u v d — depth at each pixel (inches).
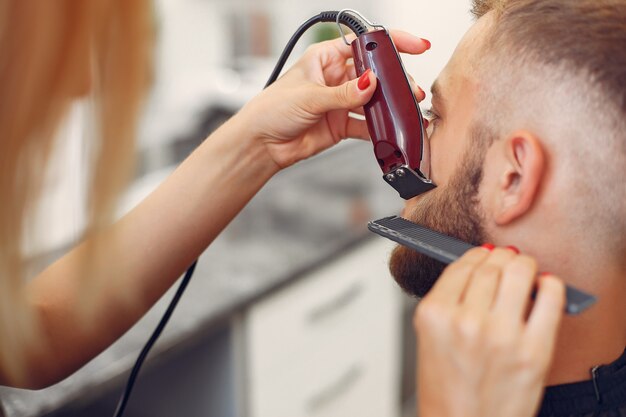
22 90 18.7
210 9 79.4
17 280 21.1
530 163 24.2
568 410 26.0
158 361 44.4
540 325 18.9
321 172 76.7
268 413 54.9
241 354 51.8
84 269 22.0
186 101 78.1
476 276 20.0
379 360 68.2
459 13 56.6
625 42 23.6
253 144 31.7
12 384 31.9
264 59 84.8
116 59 19.1
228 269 53.5
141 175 68.2
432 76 51.1
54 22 18.1
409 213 28.3
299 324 56.1
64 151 20.9
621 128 23.4
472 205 26.3
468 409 19.0
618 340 26.5
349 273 60.7
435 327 19.3
